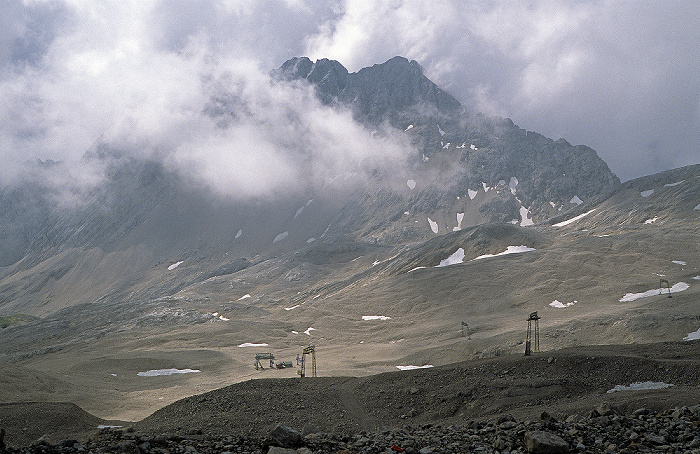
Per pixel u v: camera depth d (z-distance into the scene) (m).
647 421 17.97
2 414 45.59
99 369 124.88
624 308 125.75
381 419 36.50
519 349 101.81
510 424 18.42
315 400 39.84
